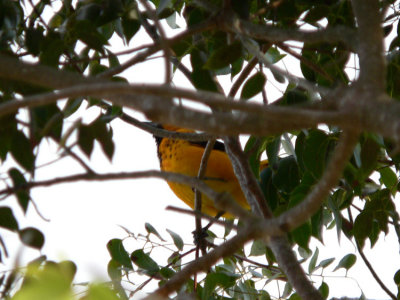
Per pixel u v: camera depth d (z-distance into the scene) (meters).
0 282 5.39
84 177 5.04
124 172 5.00
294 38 5.10
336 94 3.76
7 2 6.30
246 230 4.31
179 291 8.01
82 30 6.09
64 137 4.72
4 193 5.14
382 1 6.99
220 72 7.55
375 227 8.13
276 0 6.47
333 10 6.41
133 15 6.80
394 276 8.59
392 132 3.06
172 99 4.09
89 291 2.76
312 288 6.29
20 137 5.74
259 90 6.50
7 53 6.26
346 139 3.54
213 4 5.71
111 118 7.55
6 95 5.99
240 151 6.88
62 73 4.49
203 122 3.85
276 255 6.59
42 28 6.86
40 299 2.49
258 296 8.67
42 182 5.11
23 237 5.56
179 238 8.47
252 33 5.35
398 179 7.91
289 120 3.42
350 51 6.48
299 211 4.02
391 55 6.82
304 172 7.43
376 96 3.31
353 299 8.20
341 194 8.45
